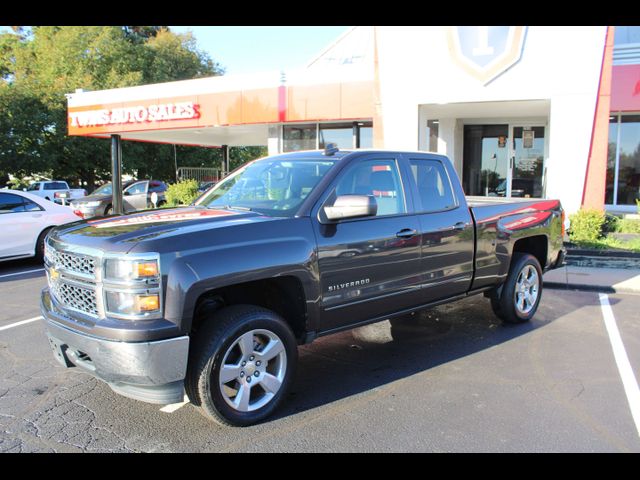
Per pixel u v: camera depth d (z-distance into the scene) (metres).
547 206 6.43
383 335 5.76
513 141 15.09
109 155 34.31
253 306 3.67
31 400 4.08
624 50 12.66
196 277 3.24
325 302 3.99
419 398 4.11
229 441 3.45
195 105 15.87
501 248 5.59
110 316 3.21
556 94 10.75
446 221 4.94
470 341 5.53
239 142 24.94
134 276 3.12
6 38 37.19
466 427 3.63
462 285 5.20
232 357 3.59
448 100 11.58
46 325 3.69
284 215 3.94
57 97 31.33
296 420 3.75
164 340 3.14
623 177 14.59
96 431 3.59
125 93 17.36
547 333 5.78
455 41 11.32
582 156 10.72
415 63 11.73
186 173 23.91
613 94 12.86
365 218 4.28
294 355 3.85
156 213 4.24
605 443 3.41
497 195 15.49
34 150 30.94
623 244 9.98
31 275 9.30
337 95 13.73
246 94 14.92
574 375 4.55
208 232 3.44
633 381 4.41
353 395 4.18
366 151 4.54
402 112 12.00
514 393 4.19
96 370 3.29
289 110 14.33
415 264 4.64
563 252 6.80
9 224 9.62
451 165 5.26
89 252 3.32
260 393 3.82
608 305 7.02
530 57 10.84
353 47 15.91
